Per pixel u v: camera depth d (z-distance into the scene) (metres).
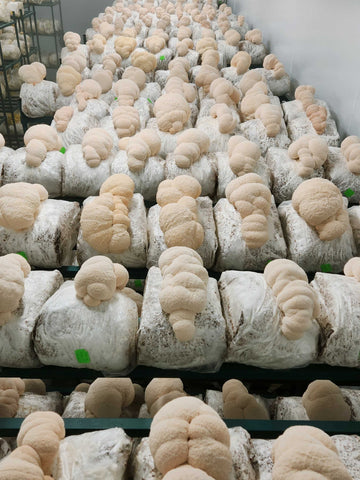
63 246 1.85
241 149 2.25
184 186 1.92
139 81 3.38
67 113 2.80
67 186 2.30
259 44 4.69
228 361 1.42
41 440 1.10
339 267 1.86
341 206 1.85
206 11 6.04
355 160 2.28
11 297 1.32
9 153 2.38
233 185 1.94
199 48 4.39
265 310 1.35
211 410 1.08
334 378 1.44
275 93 3.99
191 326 1.30
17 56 4.52
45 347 1.34
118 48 4.16
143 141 2.33
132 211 1.91
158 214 1.94
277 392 1.82
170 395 1.54
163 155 2.60
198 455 0.97
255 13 5.58
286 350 1.35
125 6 6.71
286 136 2.76
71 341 1.33
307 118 2.98
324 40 3.26
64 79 3.21
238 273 1.53
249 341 1.34
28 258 1.81
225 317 1.41
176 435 1.00
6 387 1.61
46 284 1.52
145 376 1.41
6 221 1.72
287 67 4.29
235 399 1.57
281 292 1.37
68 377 1.42
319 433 1.06
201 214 1.91
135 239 1.80
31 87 3.25
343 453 1.24
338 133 2.99
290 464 0.95
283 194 2.29
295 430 1.06
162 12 5.99
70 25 7.18
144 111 3.06
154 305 1.39
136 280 1.98
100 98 3.39
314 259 1.84
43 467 1.09
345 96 2.90
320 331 1.41
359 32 2.63
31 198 1.78
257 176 1.94
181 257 1.43
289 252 1.88
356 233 1.95
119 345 1.34
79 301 1.37
